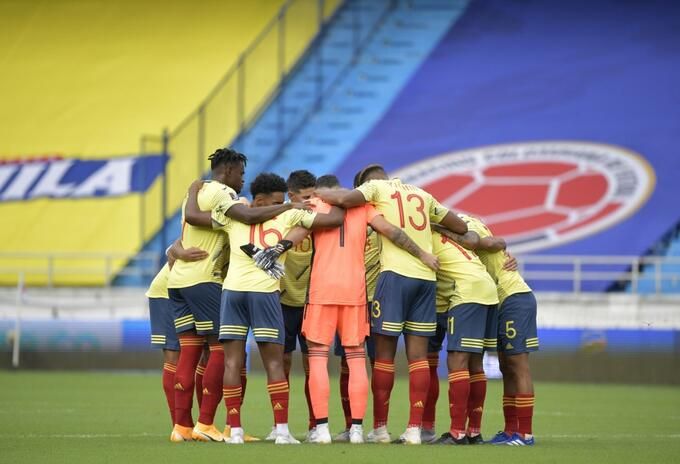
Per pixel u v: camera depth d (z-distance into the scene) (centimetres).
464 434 3225
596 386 6556
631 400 5409
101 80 10812
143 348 7288
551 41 10431
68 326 7400
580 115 9694
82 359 7362
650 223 8581
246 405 4844
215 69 10631
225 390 3166
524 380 3281
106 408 4603
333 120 10019
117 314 8062
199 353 3344
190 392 3303
